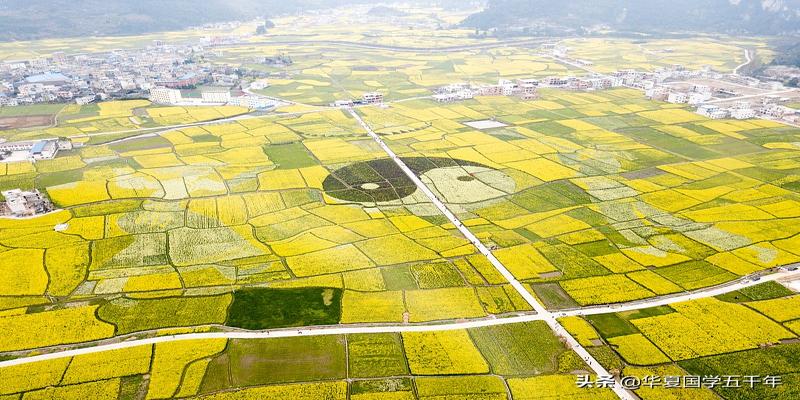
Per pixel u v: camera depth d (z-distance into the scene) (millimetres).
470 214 140000
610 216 136875
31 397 77125
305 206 144500
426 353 87312
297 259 115250
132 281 106188
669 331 92062
